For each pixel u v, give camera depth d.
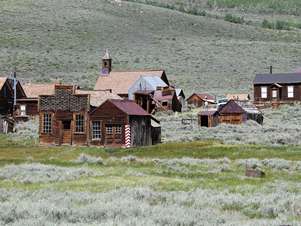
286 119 172.88
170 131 143.50
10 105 172.50
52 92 183.25
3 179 70.69
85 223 36.84
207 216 39.78
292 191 56.81
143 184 62.72
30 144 118.25
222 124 151.25
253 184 64.19
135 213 40.69
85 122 116.38
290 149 103.25
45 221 36.97
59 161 92.12
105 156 101.94
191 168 81.88
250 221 38.19
